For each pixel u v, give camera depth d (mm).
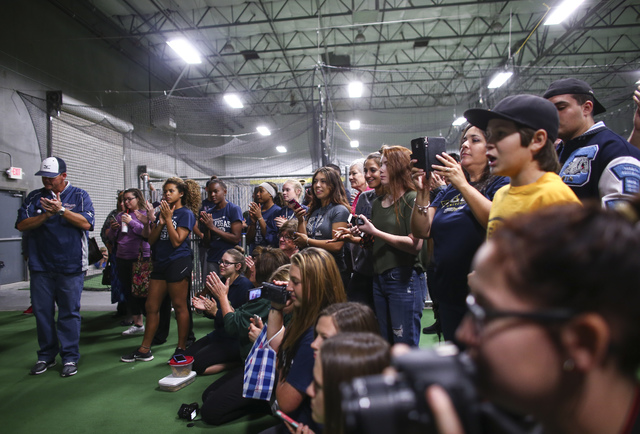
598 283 318
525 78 14734
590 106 1647
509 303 349
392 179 2258
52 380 3018
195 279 5203
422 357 373
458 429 324
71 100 9898
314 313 1589
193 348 3213
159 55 13727
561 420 356
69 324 3215
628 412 351
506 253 358
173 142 12742
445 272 1660
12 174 8125
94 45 10852
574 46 13273
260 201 4539
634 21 11641
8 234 8188
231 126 16312
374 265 2277
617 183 1376
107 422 2363
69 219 3146
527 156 1190
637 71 12406
